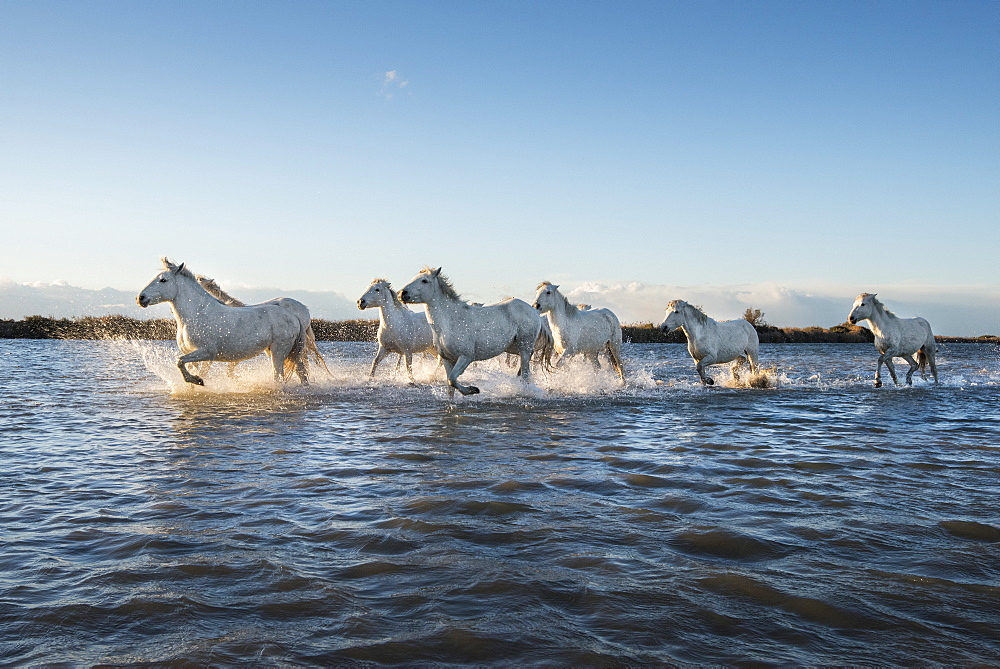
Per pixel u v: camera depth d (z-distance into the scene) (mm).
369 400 10562
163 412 9008
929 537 3820
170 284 11117
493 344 11297
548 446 6688
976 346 48938
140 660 2369
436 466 5703
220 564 3342
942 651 2455
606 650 2445
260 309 12133
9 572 3236
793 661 2371
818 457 6195
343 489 4891
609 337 14188
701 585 3086
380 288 13461
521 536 3807
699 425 8242
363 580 3141
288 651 2438
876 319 14445
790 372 18859
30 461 5828
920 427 8195
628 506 4465
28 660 2369
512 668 2311
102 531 3887
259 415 8797
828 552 3559
